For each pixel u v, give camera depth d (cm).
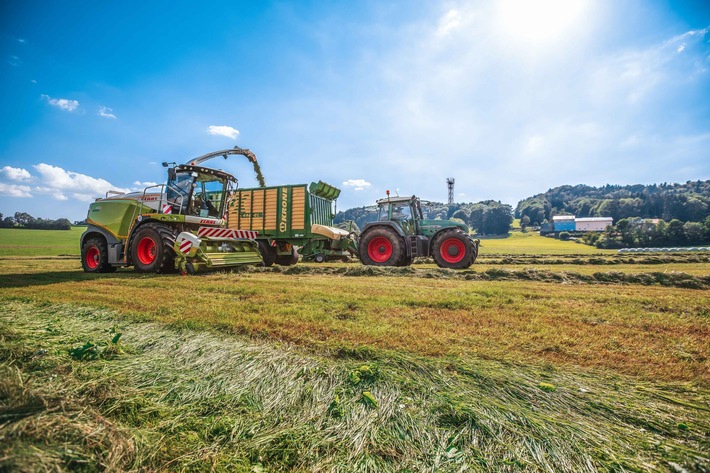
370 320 268
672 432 123
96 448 106
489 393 152
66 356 189
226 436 124
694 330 245
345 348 201
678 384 160
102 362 184
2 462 88
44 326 253
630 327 253
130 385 159
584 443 117
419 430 126
